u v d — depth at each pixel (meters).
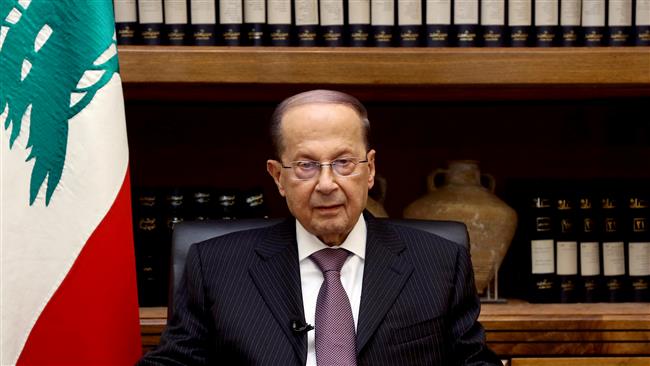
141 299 3.31
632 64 3.10
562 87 3.18
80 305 2.67
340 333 2.46
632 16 3.18
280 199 3.83
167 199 3.33
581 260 3.36
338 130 2.45
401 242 2.66
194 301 2.58
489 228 3.32
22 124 2.61
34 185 2.62
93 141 2.67
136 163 3.80
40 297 2.63
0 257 2.56
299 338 2.46
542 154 3.85
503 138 3.85
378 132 3.84
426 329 2.50
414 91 3.34
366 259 2.59
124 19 3.11
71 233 2.66
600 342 3.15
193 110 3.80
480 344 2.52
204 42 3.12
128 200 2.76
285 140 2.49
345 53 3.07
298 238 2.64
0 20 2.59
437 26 3.13
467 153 3.85
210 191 3.37
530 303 3.35
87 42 2.69
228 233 2.81
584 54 3.09
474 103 3.83
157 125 3.80
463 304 2.60
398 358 2.46
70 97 2.67
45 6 2.65
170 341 2.54
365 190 2.51
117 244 2.72
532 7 3.19
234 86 3.15
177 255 2.86
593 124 3.84
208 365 2.54
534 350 3.15
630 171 3.86
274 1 3.12
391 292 2.53
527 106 3.84
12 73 2.60
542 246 3.34
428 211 3.35
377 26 3.14
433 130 3.85
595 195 3.38
